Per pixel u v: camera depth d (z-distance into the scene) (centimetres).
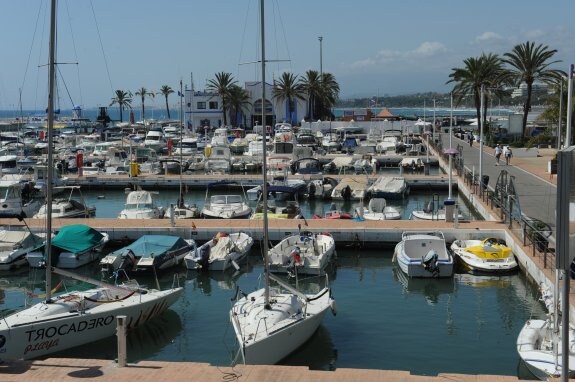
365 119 11262
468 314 2177
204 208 3853
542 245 2464
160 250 2711
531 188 4197
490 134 7619
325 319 2119
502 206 3241
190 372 1377
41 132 8606
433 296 2384
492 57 7869
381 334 1980
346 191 4734
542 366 1495
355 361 1767
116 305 1934
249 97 10881
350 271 2780
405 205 4588
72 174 5975
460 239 3045
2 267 2734
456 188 5162
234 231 3170
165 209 4128
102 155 7150
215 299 2381
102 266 2655
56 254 2772
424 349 1856
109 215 4334
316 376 1350
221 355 1834
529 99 7050
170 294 2094
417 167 6328
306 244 2811
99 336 1884
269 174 5469
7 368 1397
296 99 10994
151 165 6175
